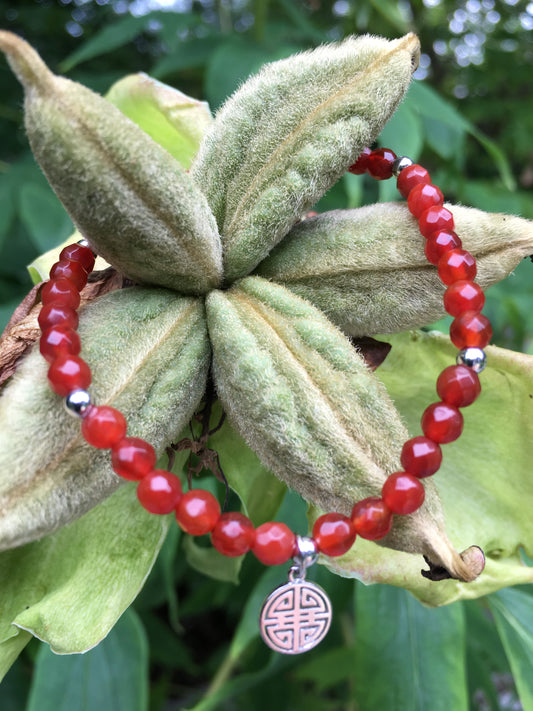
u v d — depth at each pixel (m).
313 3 0.30
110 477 0.07
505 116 0.28
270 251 0.09
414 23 0.27
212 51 0.19
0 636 0.08
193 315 0.08
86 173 0.07
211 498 0.08
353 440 0.07
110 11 0.28
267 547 0.08
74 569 0.09
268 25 0.21
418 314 0.08
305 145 0.08
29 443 0.07
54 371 0.07
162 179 0.07
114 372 0.07
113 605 0.08
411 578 0.09
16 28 0.27
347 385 0.08
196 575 0.23
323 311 0.08
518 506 0.10
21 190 0.18
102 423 0.07
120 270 0.08
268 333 0.08
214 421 0.09
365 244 0.08
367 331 0.09
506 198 0.21
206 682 0.29
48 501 0.07
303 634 0.08
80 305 0.09
